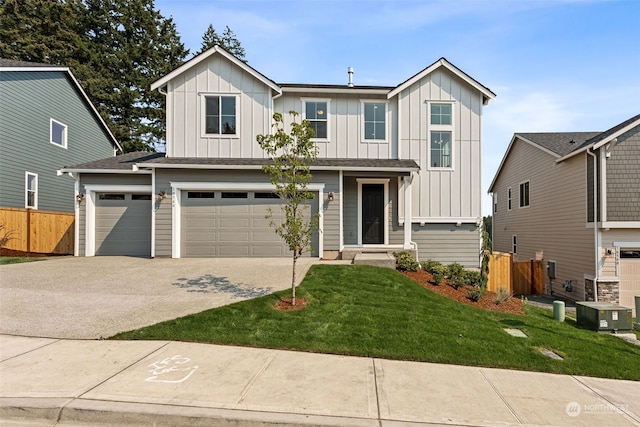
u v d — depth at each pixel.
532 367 4.73
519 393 3.97
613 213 11.75
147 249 12.64
